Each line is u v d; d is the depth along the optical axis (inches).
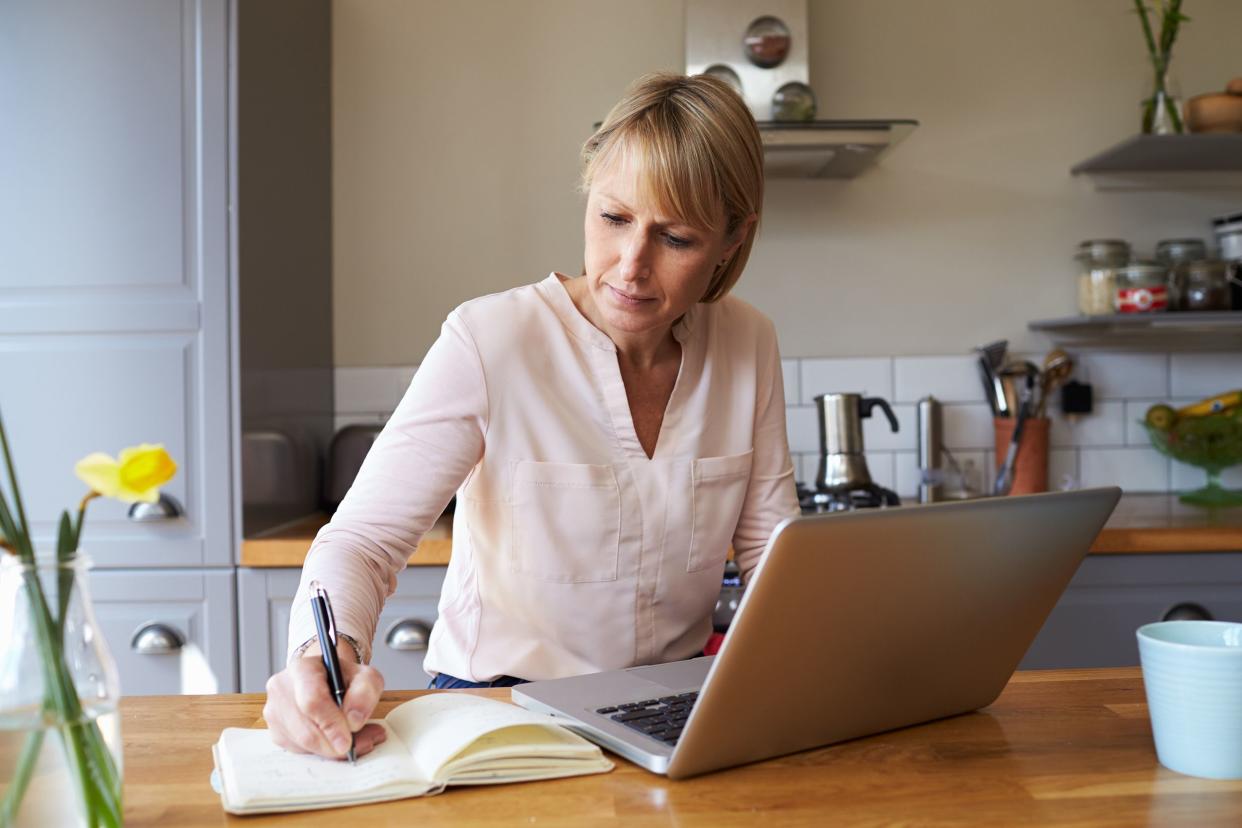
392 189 118.0
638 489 56.7
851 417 107.7
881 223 119.8
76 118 94.8
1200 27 120.7
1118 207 120.7
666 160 48.9
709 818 33.1
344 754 36.3
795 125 100.4
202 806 34.1
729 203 52.3
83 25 94.6
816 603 34.9
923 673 40.8
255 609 94.3
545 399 55.4
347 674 39.6
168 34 94.3
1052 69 120.1
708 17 110.2
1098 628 95.7
